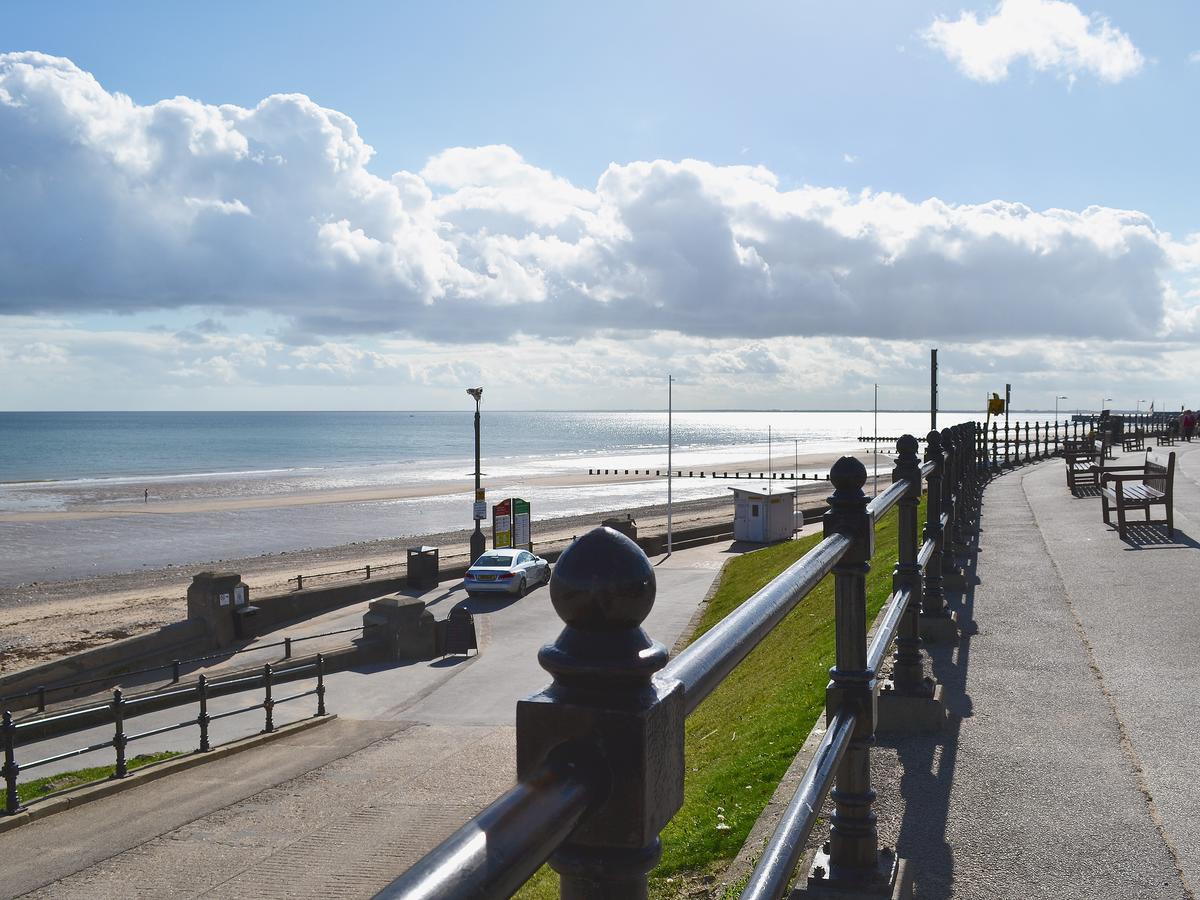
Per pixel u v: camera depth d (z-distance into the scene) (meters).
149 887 9.44
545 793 0.94
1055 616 7.98
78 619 34.34
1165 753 4.92
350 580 32.31
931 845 3.94
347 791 12.55
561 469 139.38
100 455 178.62
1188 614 7.91
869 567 2.99
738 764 6.71
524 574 32.25
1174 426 44.16
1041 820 4.16
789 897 3.03
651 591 1.08
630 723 1.05
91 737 16.59
